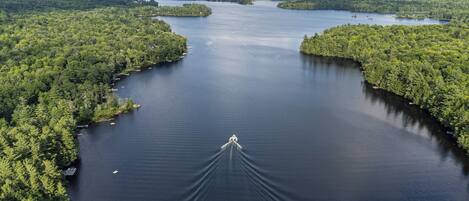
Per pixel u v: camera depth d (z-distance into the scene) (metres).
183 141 172.00
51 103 194.00
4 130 154.00
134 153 163.00
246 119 196.75
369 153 165.12
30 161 133.38
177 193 133.25
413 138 181.00
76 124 187.50
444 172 153.50
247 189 132.38
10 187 119.31
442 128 192.12
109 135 181.25
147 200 131.00
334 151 165.38
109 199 132.88
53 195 127.25
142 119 198.00
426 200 135.62
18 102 192.75
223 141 171.62
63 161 153.12
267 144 168.62
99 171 150.38
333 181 142.88
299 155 160.12
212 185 134.62
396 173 151.12
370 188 140.38
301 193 133.75
